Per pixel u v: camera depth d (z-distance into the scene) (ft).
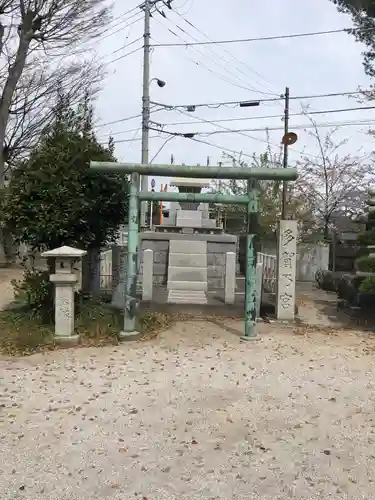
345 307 37.11
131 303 26.35
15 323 27.40
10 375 20.53
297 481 11.98
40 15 57.82
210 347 25.07
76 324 27.07
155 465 12.74
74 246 28.50
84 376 20.36
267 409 16.67
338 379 20.03
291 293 31.22
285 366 21.76
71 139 28.94
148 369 21.33
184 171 25.66
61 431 14.85
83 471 12.44
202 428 15.06
